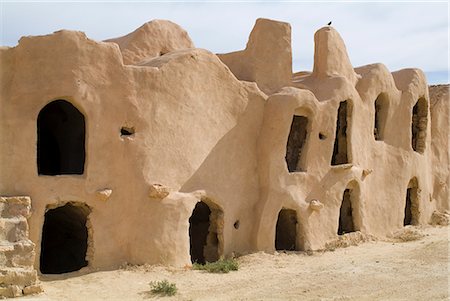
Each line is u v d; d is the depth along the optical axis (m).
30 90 12.25
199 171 14.26
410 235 18.75
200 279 12.23
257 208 15.45
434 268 13.01
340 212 18.39
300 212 15.77
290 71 17.41
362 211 17.78
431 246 15.61
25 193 11.95
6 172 11.92
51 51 12.38
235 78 15.45
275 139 15.55
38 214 11.95
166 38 17.03
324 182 16.61
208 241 14.96
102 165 12.73
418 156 20.84
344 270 13.12
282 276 12.62
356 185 17.70
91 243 12.51
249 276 12.63
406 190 20.08
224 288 11.51
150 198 13.09
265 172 15.55
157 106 13.60
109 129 12.87
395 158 19.73
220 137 14.89
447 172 23.31
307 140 16.36
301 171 16.25
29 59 12.32
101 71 12.84
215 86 14.91
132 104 13.20
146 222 12.99
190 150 14.11
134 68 13.34
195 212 16.69
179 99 14.02
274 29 17.12
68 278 11.80
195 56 14.46
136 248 12.87
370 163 18.61
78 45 12.55
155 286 11.27
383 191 19.08
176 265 13.07
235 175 15.16
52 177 12.25
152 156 13.34
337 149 18.48
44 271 15.12
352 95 17.67
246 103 15.61
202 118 14.49
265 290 11.34
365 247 16.56
